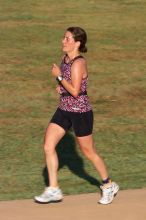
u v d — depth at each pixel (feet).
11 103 120.47
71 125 68.64
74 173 85.40
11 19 170.71
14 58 145.28
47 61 144.15
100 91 128.57
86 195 72.59
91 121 68.28
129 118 113.39
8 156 93.20
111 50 152.66
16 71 138.00
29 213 65.41
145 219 63.52
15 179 82.89
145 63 145.89
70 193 75.51
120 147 97.86
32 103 120.88
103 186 68.74
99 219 63.26
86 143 68.39
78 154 93.97
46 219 63.41
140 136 103.24
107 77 136.67
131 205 67.77
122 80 135.23
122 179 82.07
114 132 104.99
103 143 99.60
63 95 67.82
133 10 180.86
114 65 144.05
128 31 165.27
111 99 124.67
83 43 67.51
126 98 125.49
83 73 67.10
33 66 141.08
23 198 74.13
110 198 68.28
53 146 68.23
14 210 66.54
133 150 96.53
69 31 67.41
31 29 163.53
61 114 67.97
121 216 64.28
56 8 180.45
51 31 162.40
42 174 85.25
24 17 172.14
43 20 170.71
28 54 147.95
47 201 68.54
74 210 66.23
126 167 88.17
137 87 131.75
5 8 179.11
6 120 110.93
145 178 82.69
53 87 129.59
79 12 177.78
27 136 102.68
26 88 128.67
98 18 173.47
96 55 149.38
